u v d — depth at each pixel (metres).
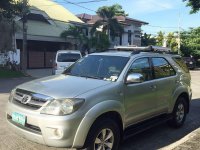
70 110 5.14
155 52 7.61
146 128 6.73
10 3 25.92
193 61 41.00
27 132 5.31
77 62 7.20
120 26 43.97
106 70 6.46
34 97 5.38
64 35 36.44
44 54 36.19
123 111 6.02
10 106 5.75
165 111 7.50
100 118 5.55
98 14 43.28
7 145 6.34
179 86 7.94
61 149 6.14
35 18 36.28
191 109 10.74
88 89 5.57
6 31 27.58
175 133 7.81
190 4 23.55
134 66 6.59
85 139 5.25
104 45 39.25
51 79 6.26
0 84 18.03
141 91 6.52
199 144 6.32
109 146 5.70
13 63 27.12
